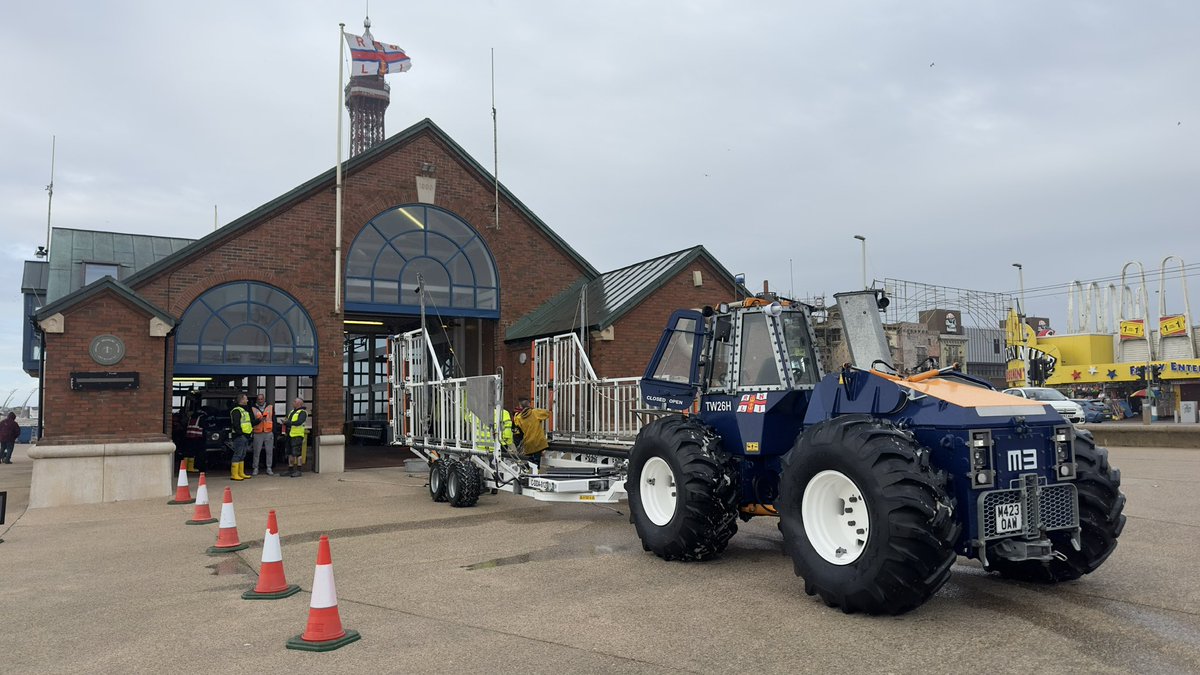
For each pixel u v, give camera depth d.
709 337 8.04
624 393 12.33
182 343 16.48
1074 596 5.96
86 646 5.38
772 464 7.28
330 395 17.67
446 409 12.42
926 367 7.16
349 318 22.12
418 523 10.23
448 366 22.53
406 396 13.84
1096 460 6.10
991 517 5.49
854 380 6.29
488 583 6.79
